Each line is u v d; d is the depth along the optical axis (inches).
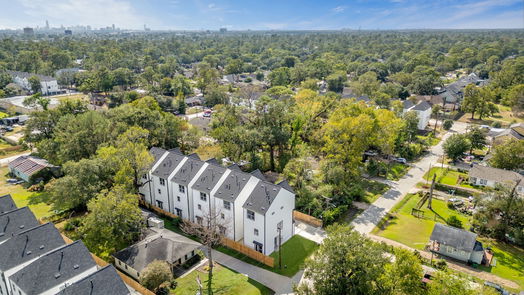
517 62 7495.1
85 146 2733.8
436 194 2832.2
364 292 1348.4
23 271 1453.0
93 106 5423.2
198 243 1977.1
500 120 5147.6
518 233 2071.9
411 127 4033.0
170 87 6761.8
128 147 2343.8
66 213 2347.4
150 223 2217.0
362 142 2709.2
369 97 5792.3
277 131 3041.3
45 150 2859.3
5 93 5959.6
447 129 4699.8
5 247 1588.3
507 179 2837.1
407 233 2225.6
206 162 2330.2
